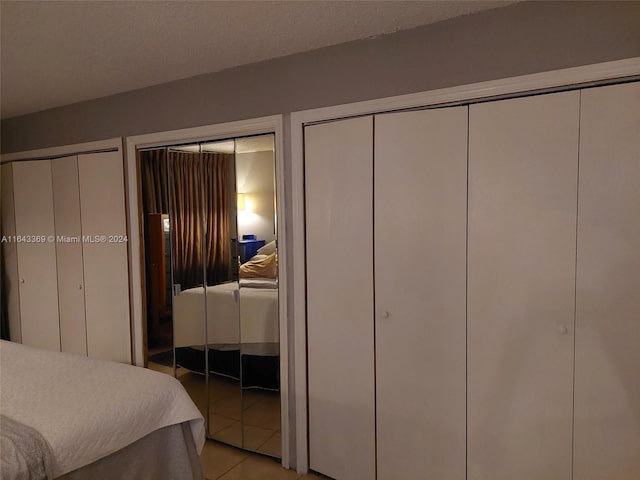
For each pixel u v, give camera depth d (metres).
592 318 1.71
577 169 1.71
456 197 1.95
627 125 1.62
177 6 1.78
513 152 1.82
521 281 1.83
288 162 2.37
